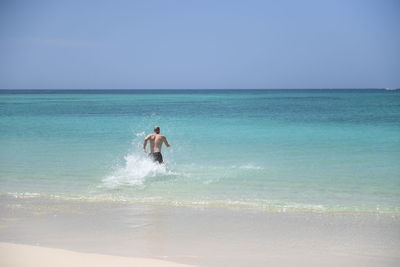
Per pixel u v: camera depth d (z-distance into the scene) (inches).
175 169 453.1
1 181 401.4
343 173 424.5
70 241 242.1
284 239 245.1
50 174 431.2
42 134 781.9
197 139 702.5
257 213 298.2
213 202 326.6
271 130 839.1
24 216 292.8
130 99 3161.9
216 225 271.4
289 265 206.7
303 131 816.9
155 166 455.8
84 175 427.2
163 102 2524.6
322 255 220.2
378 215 292.4
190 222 277.9
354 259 215.0
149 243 238.4
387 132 787.4
